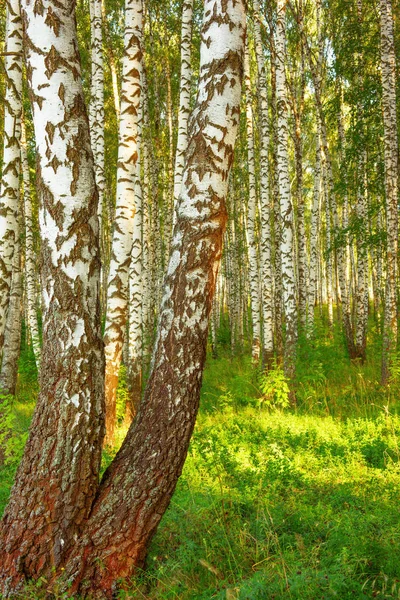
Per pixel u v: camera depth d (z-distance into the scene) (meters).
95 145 11.23
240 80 3.74
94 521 3.42
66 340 3.51
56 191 3.58
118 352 7.93
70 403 3.47
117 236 8.01
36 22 3.61
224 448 6.45
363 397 10.10
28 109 16.95
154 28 20.34
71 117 3.63
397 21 13.69
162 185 21.23
